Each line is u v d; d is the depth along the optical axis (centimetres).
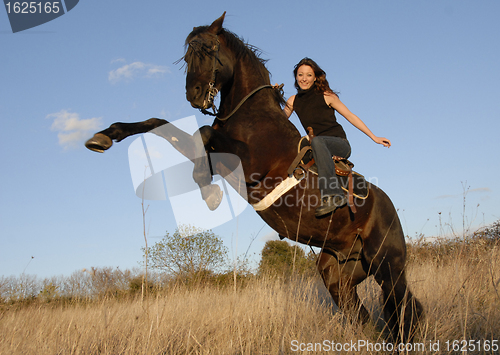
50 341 342
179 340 338
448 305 369
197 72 311
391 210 355
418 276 500
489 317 330
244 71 333
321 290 518
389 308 344
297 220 318
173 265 759
